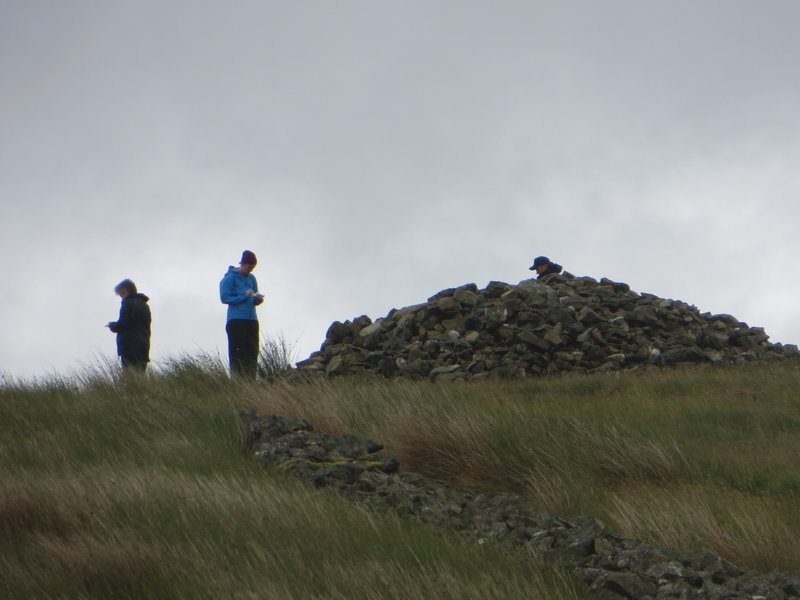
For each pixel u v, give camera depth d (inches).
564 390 2217.0
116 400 1760.6
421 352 2748.5
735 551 1105.4
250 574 938.1
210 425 1589.6
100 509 1125.7
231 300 2220.7
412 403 1679.4
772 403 1995.6
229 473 1321.4
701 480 1407.5
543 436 1508.4
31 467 1366.9
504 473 1418.6
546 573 971.9
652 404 1953.7
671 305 3125.0
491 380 2541.8
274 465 1395.2
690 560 1036.5
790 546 1125.7
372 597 882.8
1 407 1727.4
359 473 1347.2
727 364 2773.1
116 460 1385.3
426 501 1236.5
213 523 1084.5
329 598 880.3
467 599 885.2
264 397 1803.6
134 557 968.9
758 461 1497.3
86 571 951.6
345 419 1665.8
